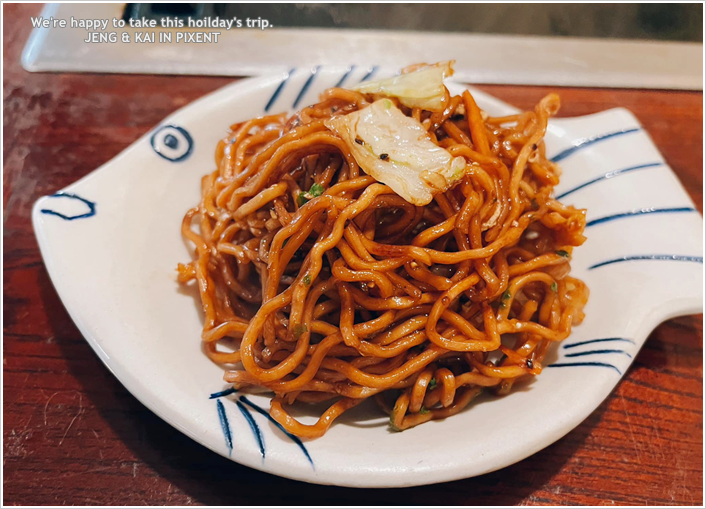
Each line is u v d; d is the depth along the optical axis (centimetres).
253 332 22
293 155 24
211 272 26
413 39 40
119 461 23
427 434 22
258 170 24
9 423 24
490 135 24
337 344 23
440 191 22
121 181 26
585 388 22
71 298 22
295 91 30
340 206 22
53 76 36
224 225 26
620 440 24
